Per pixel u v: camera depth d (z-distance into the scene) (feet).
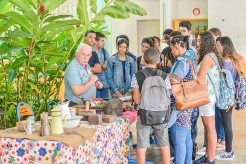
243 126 24.56
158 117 12.04
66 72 13.75
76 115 11.83
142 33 47.60
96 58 17.62
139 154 12.74
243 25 39.55
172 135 13.25
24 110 11.63
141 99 12.18
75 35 15.05
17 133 9.83
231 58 15.84
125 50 17.79
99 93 17.94
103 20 15.24
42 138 9.27
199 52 13.91
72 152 9.39
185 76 12.80
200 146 19.02
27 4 12.71
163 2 41.09
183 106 12.47
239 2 39.55
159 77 12.20
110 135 11.46
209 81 13.61
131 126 25.05
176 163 13.21
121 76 17.70
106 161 11.23
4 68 13.80
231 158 16.76
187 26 16.90
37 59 15.15
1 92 15.14
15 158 9.40
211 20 40.45
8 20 12.90
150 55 12.36
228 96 14.20
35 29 13.10
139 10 14.67
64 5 40.91
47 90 15.43
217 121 17.81
